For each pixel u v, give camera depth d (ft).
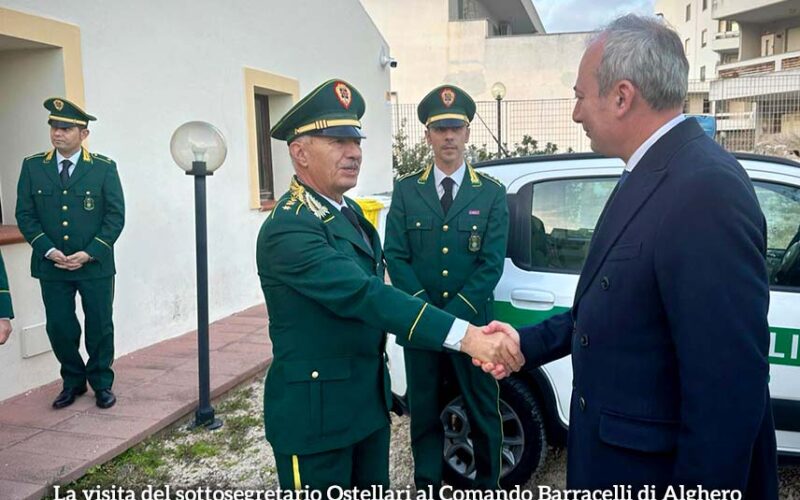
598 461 4.99
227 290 20.18
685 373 4.31
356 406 6.40
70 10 14.14
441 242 9.05
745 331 4.16
